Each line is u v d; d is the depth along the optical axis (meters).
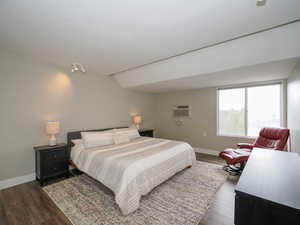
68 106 3.31
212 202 2.01
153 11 1.50
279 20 1.66
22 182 2.63
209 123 4.44
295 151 2.49
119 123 4.47
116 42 2.18
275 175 1.12
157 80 3.58
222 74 2.92
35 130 2.82
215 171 3.04
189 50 2.46
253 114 3.83
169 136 5.39
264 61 2.21
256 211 0.81
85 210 1.86
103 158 2.27
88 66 3.28
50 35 1.98
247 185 0.95
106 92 4.11
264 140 3.07
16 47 2.33
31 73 2.78
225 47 2.29
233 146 4.03
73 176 2.89
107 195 2.20
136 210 1.84
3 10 1.46
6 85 2.50
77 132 3.41
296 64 2.29
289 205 0.73
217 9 1.48
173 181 2.61
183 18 1.63
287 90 3.18
